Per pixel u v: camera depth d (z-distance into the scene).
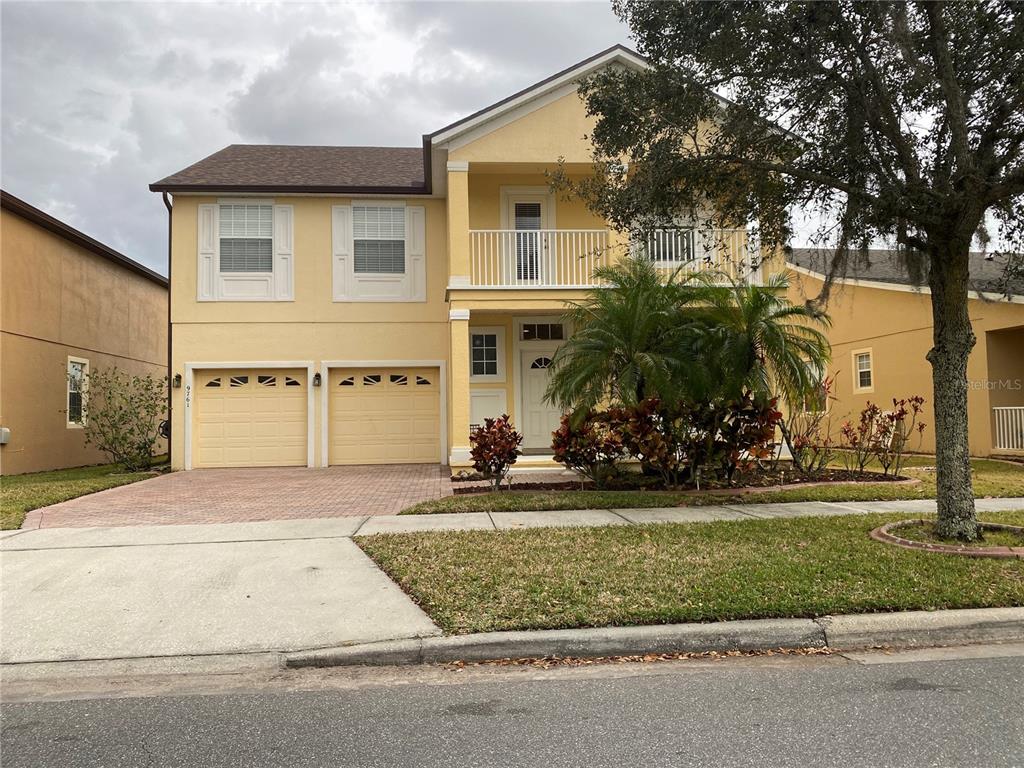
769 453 10.79
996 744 3.37
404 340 15.77
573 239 14.79
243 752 3.41
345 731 3.62
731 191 7.61
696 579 5.66
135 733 3.64
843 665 4.44
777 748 3.36
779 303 10.77
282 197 15.55
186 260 15.34
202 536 7.66
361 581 5.98
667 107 7.39
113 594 5.71
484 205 15.38
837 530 7.50
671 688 4.11
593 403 10.61
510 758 3.30
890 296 18.22
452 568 6.15
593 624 4.83
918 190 6.41
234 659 4.53
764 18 6.60
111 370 19.31
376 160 17.95
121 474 14.42
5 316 14.83
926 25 6.67
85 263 18.09
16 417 15.16
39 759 3.37
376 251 15.81
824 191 7.39
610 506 9.38
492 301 13.42
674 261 14.05
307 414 15.57
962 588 5.35
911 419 17.44
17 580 6.09
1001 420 15.74
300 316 15.56
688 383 10.16
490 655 4.61
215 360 15.33
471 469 13.09
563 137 13.97
